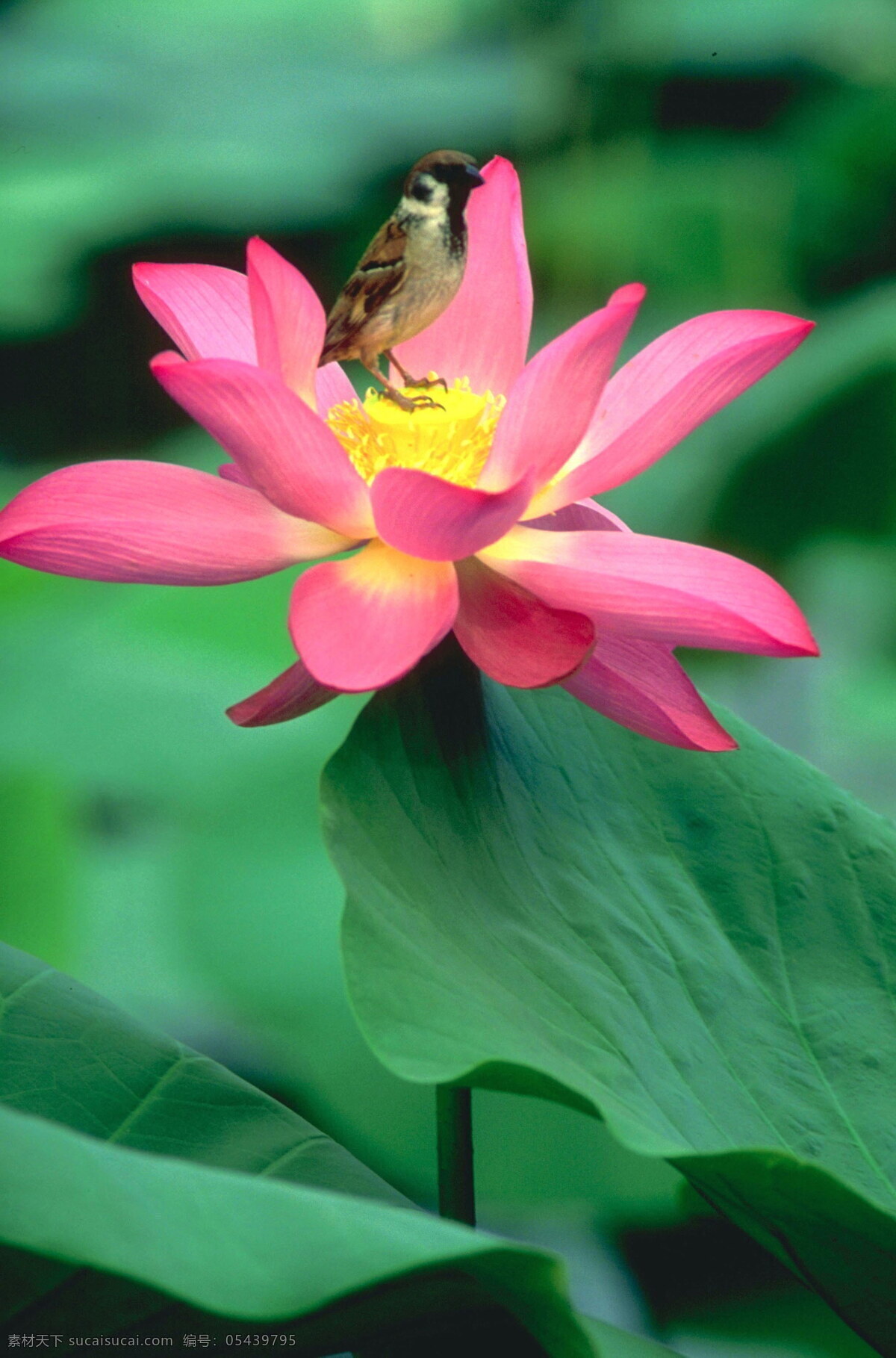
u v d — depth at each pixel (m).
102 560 3.62
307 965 4.23
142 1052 3.64
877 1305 3.57
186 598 6.02
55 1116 3.60
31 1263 3.48
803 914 3.65
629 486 7.97
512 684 3.60
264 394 3.57
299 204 10.98
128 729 5.25
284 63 13.68
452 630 3.66
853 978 3.63
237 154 11.23
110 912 4.95
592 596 3.61
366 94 12.27
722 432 7.76
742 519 7.62
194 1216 3.45
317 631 3.59
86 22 14.29
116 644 5.68
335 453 3.59
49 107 12.45
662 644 3.66
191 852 4.78
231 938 4.38
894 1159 3.58
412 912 3.55
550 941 3.59
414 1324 3.54
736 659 7.30
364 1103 4.05
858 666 7.86
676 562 3.63
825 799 3.69
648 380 3.66
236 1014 4.11
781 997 3.62
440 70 13.02
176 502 3.63
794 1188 3.51
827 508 7.48
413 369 3.71
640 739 3.69
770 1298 4.05
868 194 10.35
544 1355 3.54
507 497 3.58
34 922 4.72
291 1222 3.46
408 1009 3.51
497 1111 4.03
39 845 4.88
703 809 3.67
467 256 3.69
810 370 7.29
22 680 5.55
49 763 5.01
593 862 3.63
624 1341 3.56
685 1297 4.07
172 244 11.17
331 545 3.63
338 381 3.72
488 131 11.42
